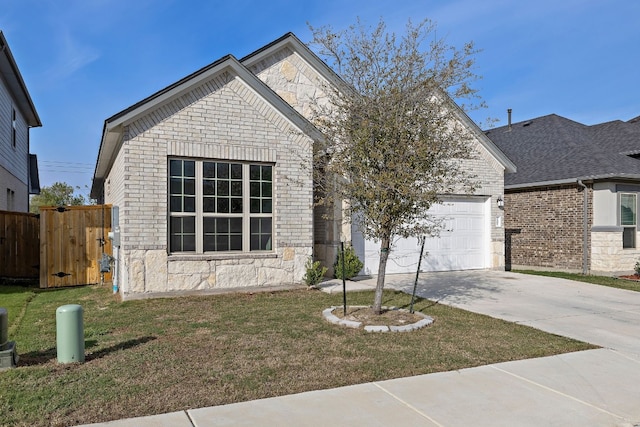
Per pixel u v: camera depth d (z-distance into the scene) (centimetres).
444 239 1378
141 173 876
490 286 1123
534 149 1783
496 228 1434
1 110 1389
